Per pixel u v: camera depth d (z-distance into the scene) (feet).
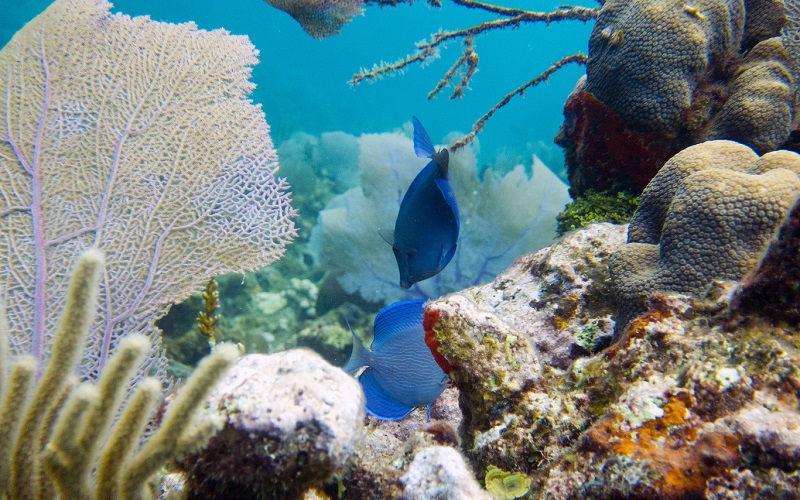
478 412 6.56
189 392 3.51
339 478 4.61
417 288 22.68
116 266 10.73
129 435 3.60
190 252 11.45
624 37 11.53
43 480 3.93
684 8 11.02
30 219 10.60
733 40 11.41
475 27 14.84
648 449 4.39
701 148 8.41
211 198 11.94
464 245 22.24
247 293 27.22
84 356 9.79
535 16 14.61
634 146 12.03
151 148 11.92
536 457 5.81
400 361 8.29
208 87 12.84
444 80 15.71
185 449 3.59
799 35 11.87
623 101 11.65
